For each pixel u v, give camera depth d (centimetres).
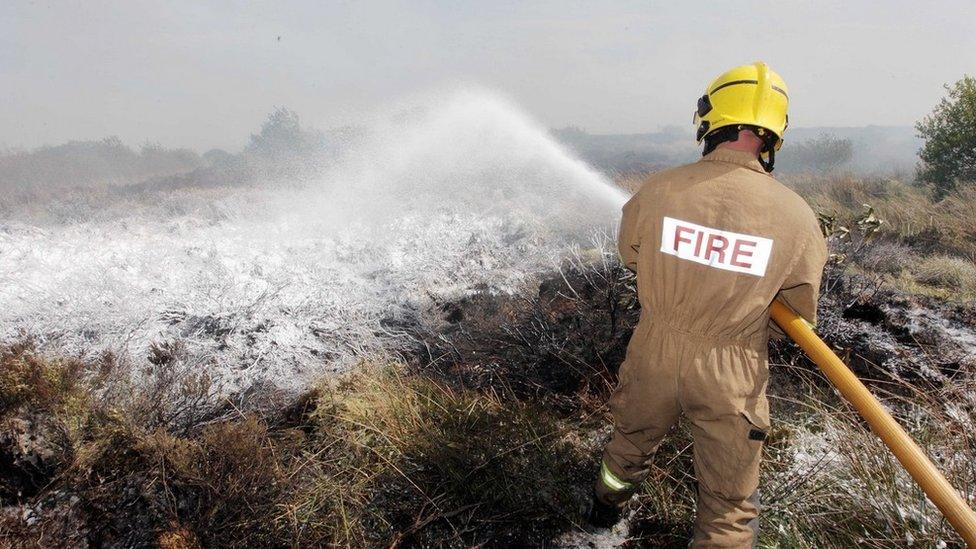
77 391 222
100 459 201
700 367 144
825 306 307
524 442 228
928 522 169
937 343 281
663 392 152
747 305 139
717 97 151
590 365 286
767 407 152
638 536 200
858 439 204
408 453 222
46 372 220
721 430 146
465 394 263
